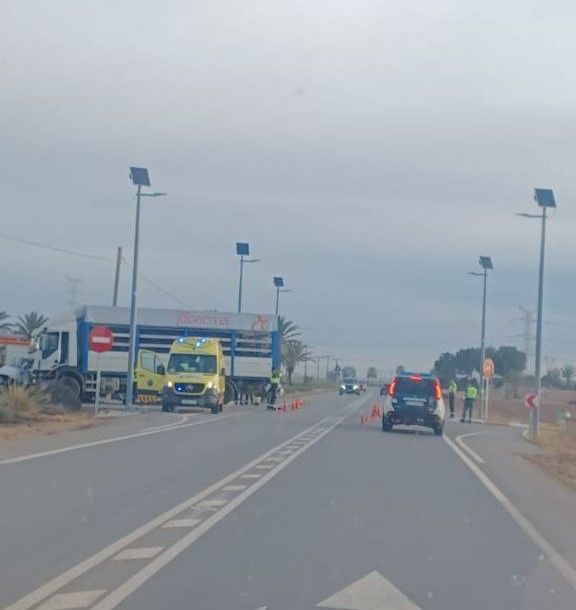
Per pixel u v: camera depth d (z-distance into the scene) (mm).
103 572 12750
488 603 11711
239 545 14773
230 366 62938
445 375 143500
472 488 23453
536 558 14695
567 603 11875
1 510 17688
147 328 60594
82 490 20453
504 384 140875
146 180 52719
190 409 57406
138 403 60156
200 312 62219
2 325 99562
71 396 52031
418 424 43344
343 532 16219
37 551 14055
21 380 55656
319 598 11617
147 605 11062
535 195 47625
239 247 76375
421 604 11547
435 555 14586
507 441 42781
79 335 59500
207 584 12148
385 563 13812
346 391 118625
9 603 11078
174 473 23969
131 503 18875
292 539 15398
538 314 47844
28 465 24781
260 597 11570
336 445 34250
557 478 27594
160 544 14711
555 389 167000
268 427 42812
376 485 22938
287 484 22422
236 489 21297
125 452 28766
